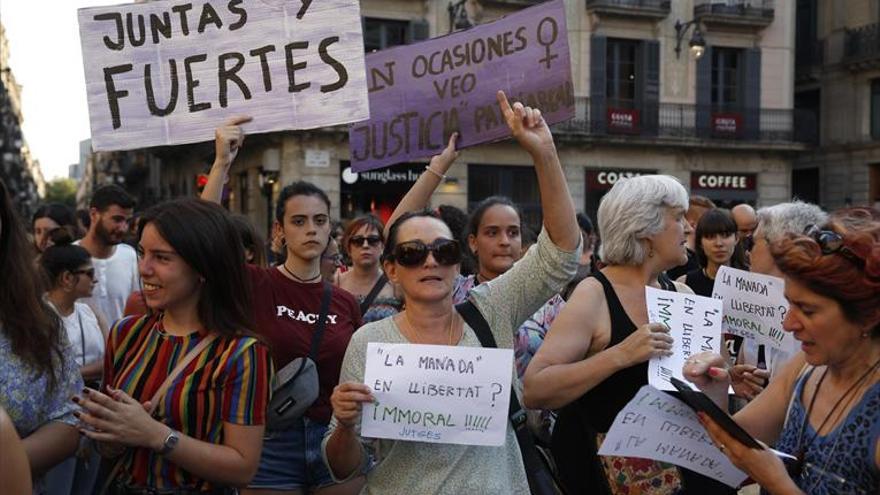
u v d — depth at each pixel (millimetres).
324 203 4242
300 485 3977
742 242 6355
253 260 5008
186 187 31641
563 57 4441
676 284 3543
